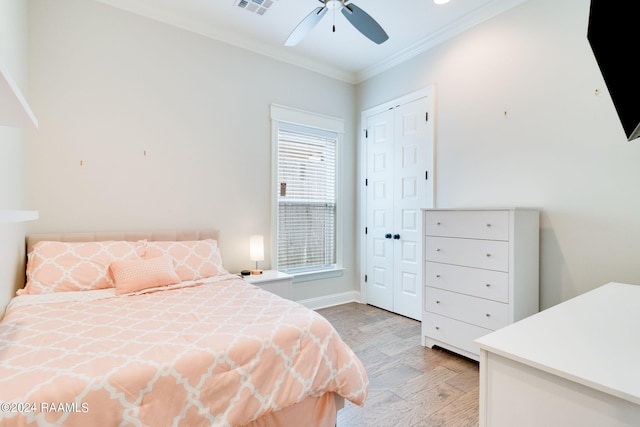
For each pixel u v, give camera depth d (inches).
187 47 115.4
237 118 127.0
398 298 139.9
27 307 66.9
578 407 29.8
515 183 100.3
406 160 136.8
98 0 99.3
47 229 91.5
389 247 144.7
